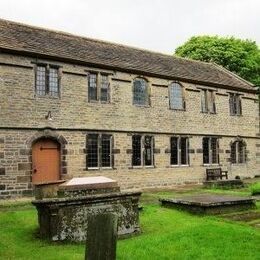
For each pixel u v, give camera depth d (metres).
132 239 9.89
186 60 29.67
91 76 21.17
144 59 25.20
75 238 9.64
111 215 6.02
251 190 19.05
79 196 9.82
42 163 18.98
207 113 26.80
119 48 25.28
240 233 9.75
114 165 21.61
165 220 12.17
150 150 23.55
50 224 9.54
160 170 23.72
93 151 20.92
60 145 19.55
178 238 9.42
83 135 20.39
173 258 7.98
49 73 19.47
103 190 10.52
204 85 26.64
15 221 11.79
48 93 19.39
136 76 22.95
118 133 21.92
